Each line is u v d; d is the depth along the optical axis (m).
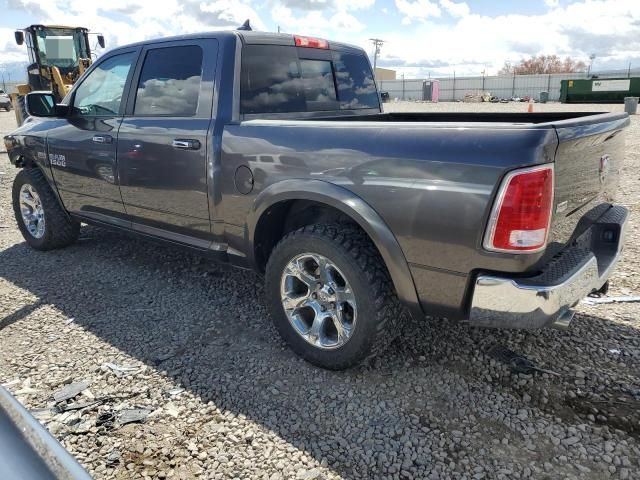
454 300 2.37
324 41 3.88
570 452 2.26
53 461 0.95
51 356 3.07
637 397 2.60
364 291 2.58
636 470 2.15
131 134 3.69
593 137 2.34
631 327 3.28
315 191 2.65
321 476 2.14
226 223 3.23
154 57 3.63
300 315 2.99
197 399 2.64
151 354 3.08
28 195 4.95
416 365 2.93
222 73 3.20
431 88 51.22
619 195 6.80
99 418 2.49
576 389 2.67
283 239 2.88
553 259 2.39
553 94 51.19
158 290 4.02
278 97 3.44
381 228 2.46
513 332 3.26
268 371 2.89
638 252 4.62
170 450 2.29
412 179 2.34
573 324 3.34
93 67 4.20
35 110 4.16
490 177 2.12
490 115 3.91
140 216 3.88
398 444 2.32
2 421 1.01
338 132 2.63
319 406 2.59
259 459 2.24
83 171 4.21
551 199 2.12
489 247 2.17
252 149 2.95
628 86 35.25
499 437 2.36
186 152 3.31
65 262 4.68
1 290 4.07
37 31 14.84
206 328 3.40
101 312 3.65
